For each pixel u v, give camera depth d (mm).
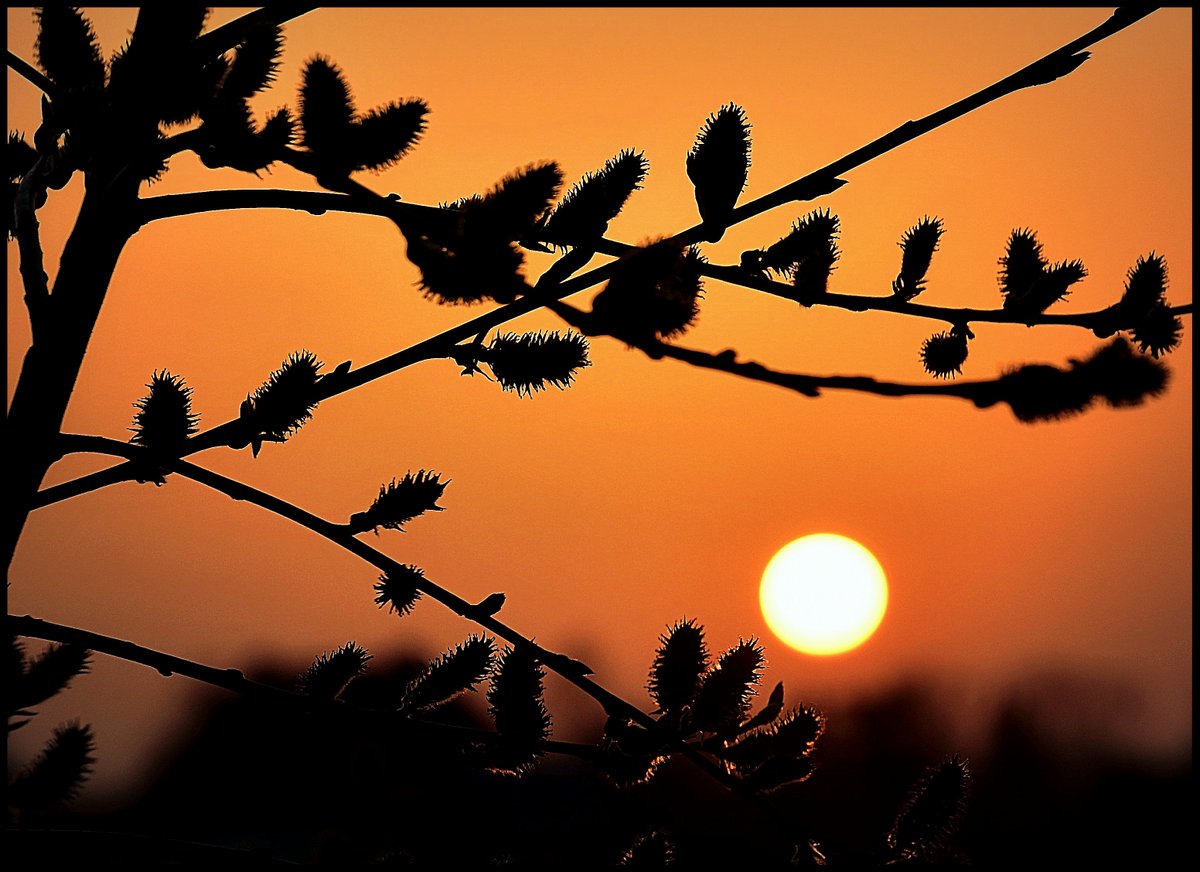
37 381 1958
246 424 1951
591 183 1927
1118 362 1922
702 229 1931
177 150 1962
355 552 1958
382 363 1943
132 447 1952
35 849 1916
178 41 1964
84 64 1995
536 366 1936
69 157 1973
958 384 1911
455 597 1964
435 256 1876
